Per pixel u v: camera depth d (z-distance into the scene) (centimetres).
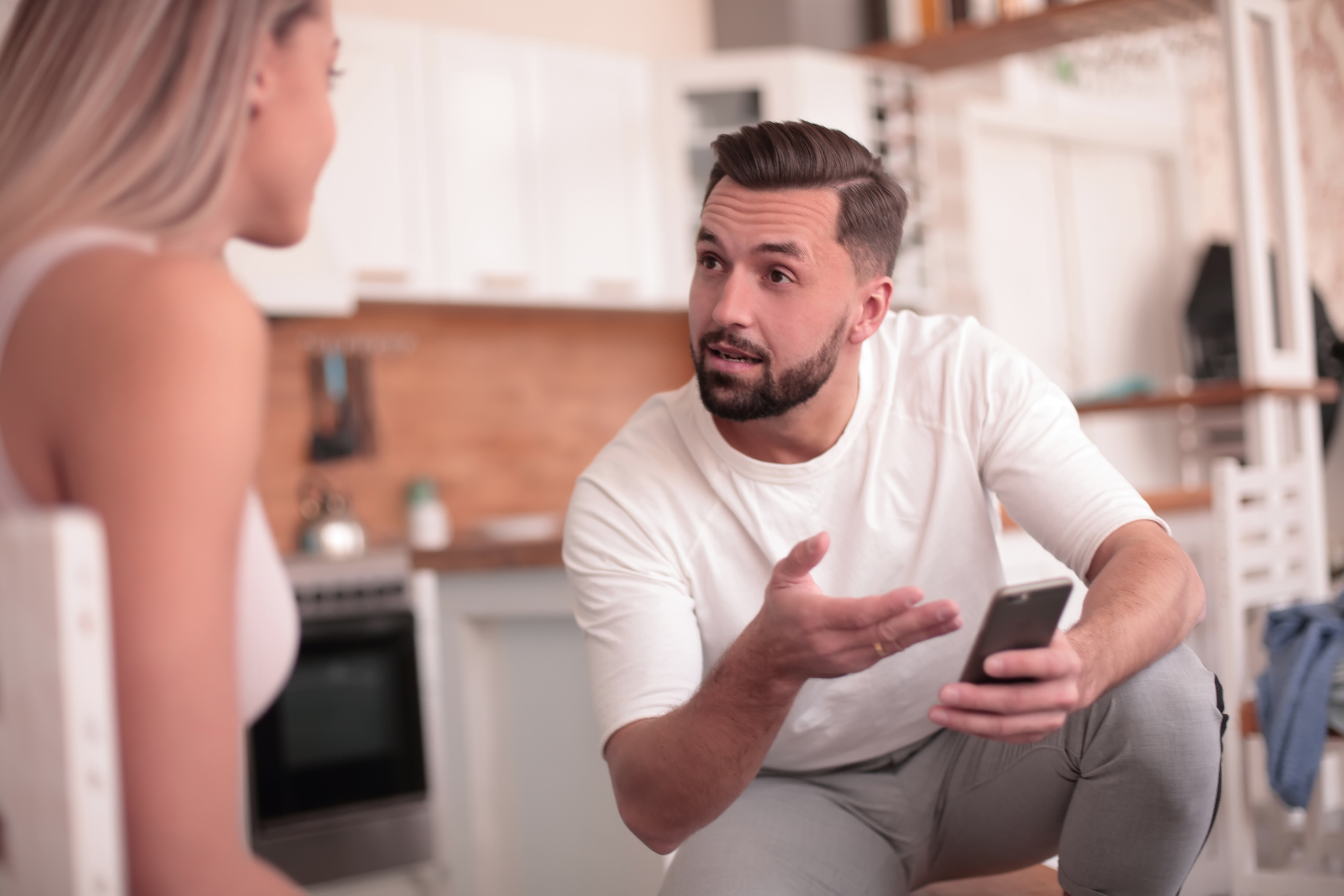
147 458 64
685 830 117
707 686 111
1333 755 295
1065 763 129
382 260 349
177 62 73
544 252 379
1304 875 212
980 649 93
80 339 66
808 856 130
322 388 372
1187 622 118
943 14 435
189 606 64
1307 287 320
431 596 303
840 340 124
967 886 152
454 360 400
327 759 288
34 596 59
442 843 300
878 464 134
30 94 73
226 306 67
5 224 71
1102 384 570
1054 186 557
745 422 130
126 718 63
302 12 79
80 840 58
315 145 80
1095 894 131
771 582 103
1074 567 130
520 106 376
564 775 237
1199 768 121
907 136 435
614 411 435
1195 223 594
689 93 408
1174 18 356
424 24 376
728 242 121
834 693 135
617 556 133
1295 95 364
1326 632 209
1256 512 237
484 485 404
